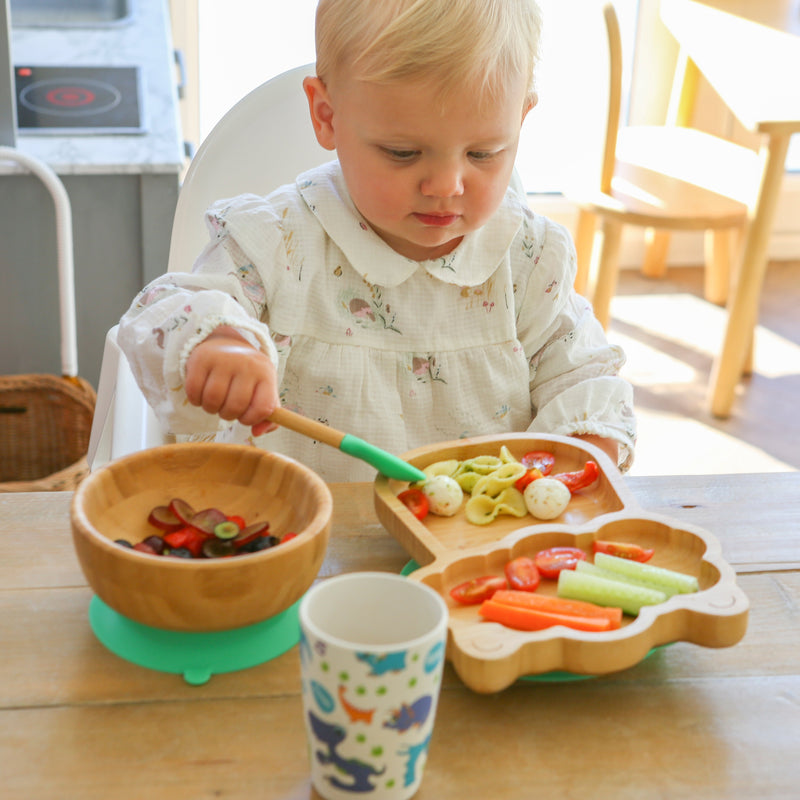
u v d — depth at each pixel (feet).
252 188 3.93
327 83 2.95
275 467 2.29
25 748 1.78
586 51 9.16
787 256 10.52
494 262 3.42
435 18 2.64
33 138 5.61
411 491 2.54
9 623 2.11
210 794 1.71
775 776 1.80
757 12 8.08
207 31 8.05
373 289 3.38
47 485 4.58
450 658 1.92
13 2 7.12
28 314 5.97
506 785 1.75
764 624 2.21
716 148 8.14
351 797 1.68
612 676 2.04
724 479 2.84
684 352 8.57
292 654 2.06
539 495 2.48
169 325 2.66
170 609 1.90
